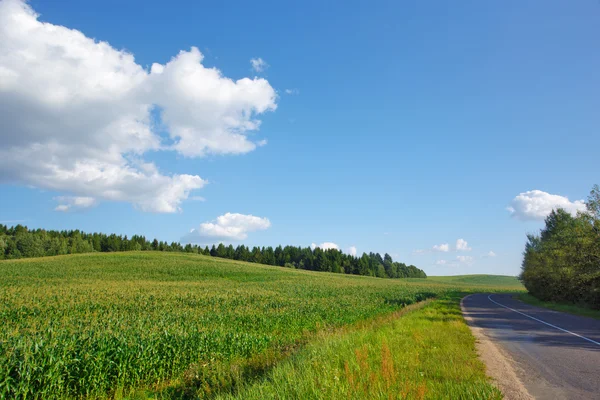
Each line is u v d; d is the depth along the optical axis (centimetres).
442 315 1895
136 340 1067
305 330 1587
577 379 709
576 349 1030
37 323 1906
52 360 861
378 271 15775
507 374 745
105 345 970
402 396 512
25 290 3562
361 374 623
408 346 934
